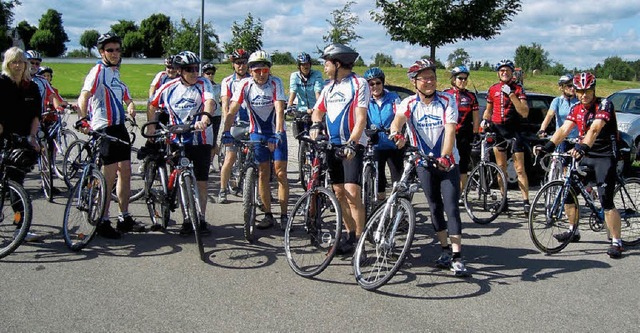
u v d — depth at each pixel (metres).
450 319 3.90
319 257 5.11
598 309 4.13
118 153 5.58
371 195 5.98
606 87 30.38
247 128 5.75
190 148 5.66
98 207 5.29
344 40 16.03
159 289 4.32
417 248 5.59
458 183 4.84
